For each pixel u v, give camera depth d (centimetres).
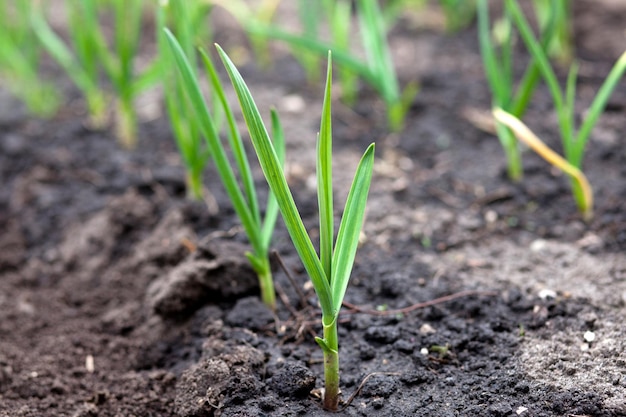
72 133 99
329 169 61
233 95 105
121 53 92
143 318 76
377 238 81
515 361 68
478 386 67
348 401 66
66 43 126
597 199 84
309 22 102
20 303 79
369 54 93
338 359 68
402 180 88
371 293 76
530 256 78
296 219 60
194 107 69
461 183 88
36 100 104
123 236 84
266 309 73
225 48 121
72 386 71
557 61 109
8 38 100
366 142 95
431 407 65
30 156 95
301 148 93
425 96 103
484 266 77
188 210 84
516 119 81
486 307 73
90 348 74
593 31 117
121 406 69
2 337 75
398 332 71
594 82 103
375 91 106
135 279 80
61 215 88
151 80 93
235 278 75
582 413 64
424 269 77
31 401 69
